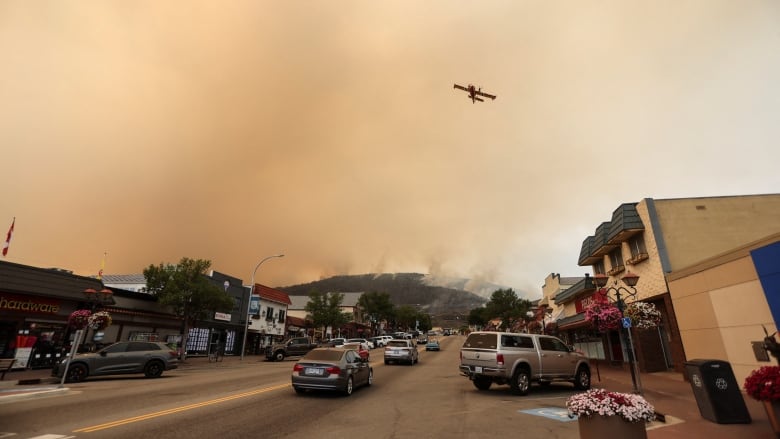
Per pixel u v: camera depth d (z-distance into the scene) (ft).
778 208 66.54
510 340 45.73
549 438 25.17
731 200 67.77
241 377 61.77
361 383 48.39
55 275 75.56
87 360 55.16
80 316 52.21
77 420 28.32
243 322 144.56
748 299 43.29
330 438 24.82
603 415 18.84
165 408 33.53
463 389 48.96
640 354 69.05
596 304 46.73
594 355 97.71
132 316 93.20
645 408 18.80
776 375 23.85
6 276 67.31
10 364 53.42
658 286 65.46
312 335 213.66
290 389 46.75
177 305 95.20
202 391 44.57
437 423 29.35
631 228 70.44
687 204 68.13
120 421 28.14
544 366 46.24
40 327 72.43
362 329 284.00
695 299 52.34
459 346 194.59
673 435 25.53
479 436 25.61
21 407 33.19
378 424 28.89
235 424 28.12
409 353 89.66
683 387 48.32
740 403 29.27
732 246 64.95
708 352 49.55
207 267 100.58
